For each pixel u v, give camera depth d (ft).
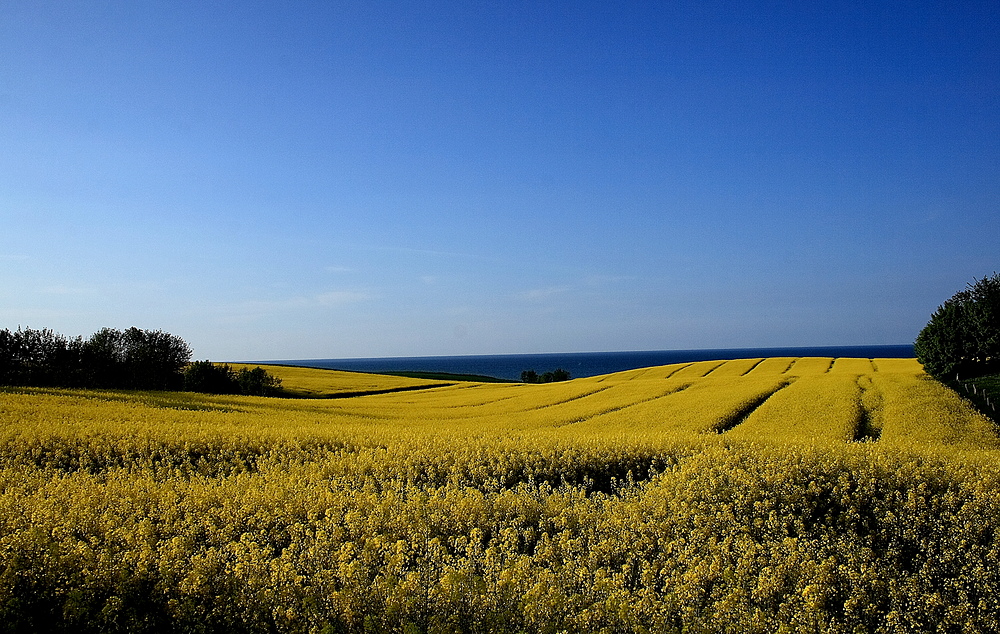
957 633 21.75
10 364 143.95
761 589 22.33
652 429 83.97
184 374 167.63
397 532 29.84
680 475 40.78
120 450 54.29
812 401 104.88
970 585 25.30
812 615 20.79
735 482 38.29
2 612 20.45
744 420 90.43
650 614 20.56
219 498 34.63
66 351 152.97
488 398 148.25
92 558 23.41
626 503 34.71
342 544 27.02
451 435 63.31
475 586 21.89
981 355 128.47
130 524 29.09
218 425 71.92
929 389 114.32
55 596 22.09
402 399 150.20
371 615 20.35
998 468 39.58
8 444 54.19
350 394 175.94
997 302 127.03
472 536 28.86
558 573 23.61
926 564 26.63
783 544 27.35
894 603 22.67
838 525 33.50
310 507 33.22
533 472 47.80
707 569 24.02
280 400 129.70
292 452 55.16
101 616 20.58
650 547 27.99
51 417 73.05
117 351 165.37
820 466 41.24
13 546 24.14
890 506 34.86
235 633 20.51
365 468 47.16
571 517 32.32
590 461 50.24
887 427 79.61
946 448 50.67
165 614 21.57
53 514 29.55
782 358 258.57
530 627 19.90
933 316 142.20
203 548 25.79
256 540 28.66
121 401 100.37
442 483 45.37
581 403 125.49
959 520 31.37
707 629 20.04
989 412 94.32
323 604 21.13
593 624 20.03
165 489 36.47
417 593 21.38
